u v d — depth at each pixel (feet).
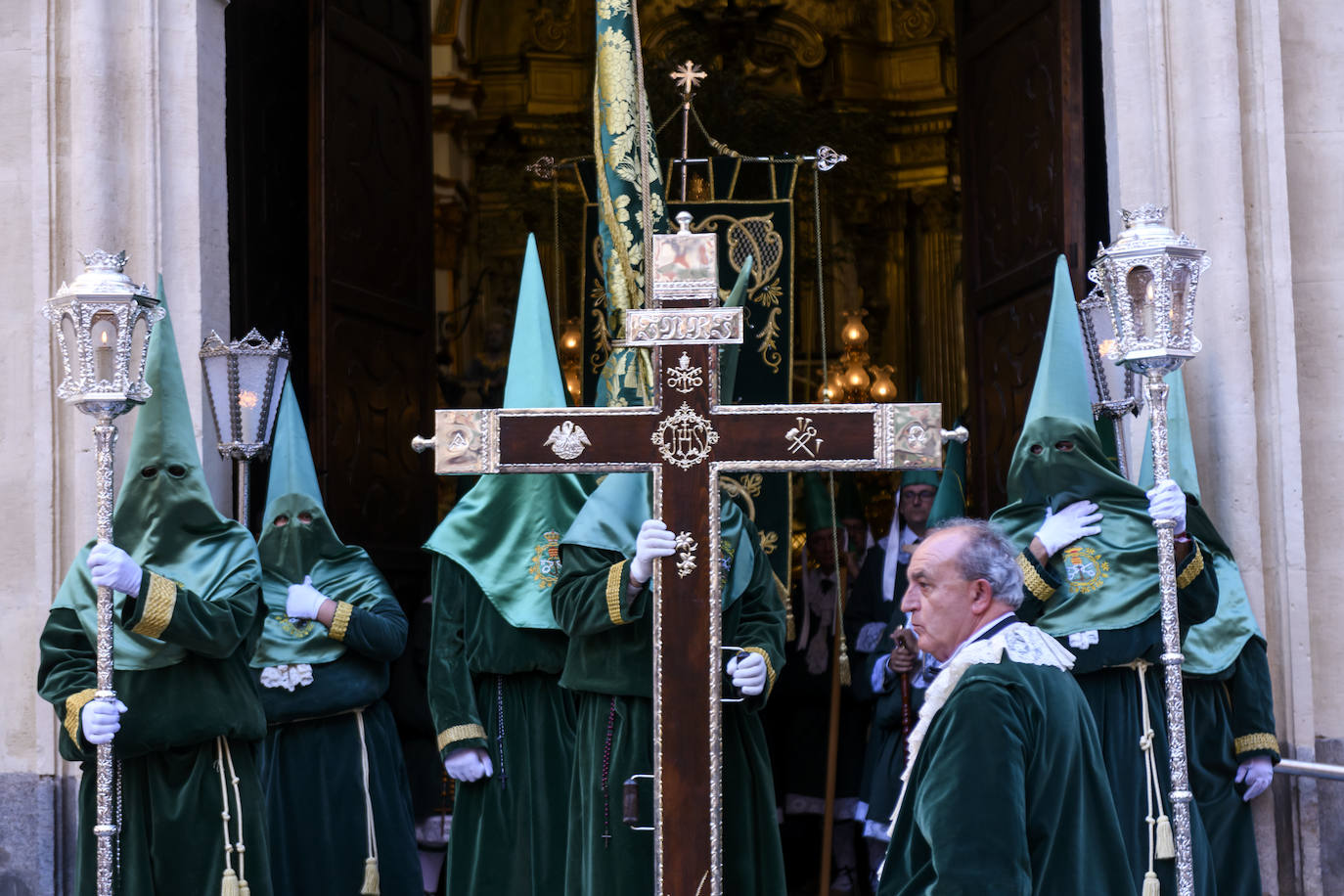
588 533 15.07
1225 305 18.40
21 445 18.92
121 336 13.14
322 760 17.71
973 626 10.46
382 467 23.04
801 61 45.75
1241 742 16.97
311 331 21.35
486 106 42.98
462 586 17.06
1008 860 9.06
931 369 44.73
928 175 44.78
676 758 12.69
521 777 16.65
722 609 14.80
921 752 9.99
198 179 19.13
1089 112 21.56
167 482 14.85
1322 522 18.78
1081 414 16.14
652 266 13.26
